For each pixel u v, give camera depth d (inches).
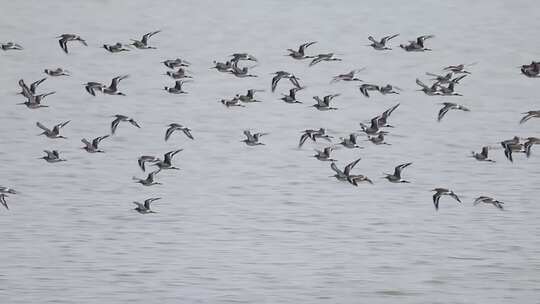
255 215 2274.9
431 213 2299.5
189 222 2222.0
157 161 2137.1
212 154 2738.7
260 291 1849.2
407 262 1999.3
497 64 3841.0
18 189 2422.5
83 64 3759.8
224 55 3961.6
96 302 1790.1
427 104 3262.8
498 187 2484.0
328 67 3796.8
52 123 3006.9
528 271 1953.7
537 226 2209.6
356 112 3169.3
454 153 2760.8
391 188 2479.1
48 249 2038.6
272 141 2861.7
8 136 2861.7
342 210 2310.5
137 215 2257.6
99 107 3184.1
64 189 2428.6
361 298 1830.7
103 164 2635.3
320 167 2637.8
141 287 1857.8
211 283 1883.6
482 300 1825.8
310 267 1968.5
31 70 3659.0
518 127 3014.3
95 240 2100.1
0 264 1955.0
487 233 2166.6
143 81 3516.2
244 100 2373.3
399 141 2869.1
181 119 3065.9
